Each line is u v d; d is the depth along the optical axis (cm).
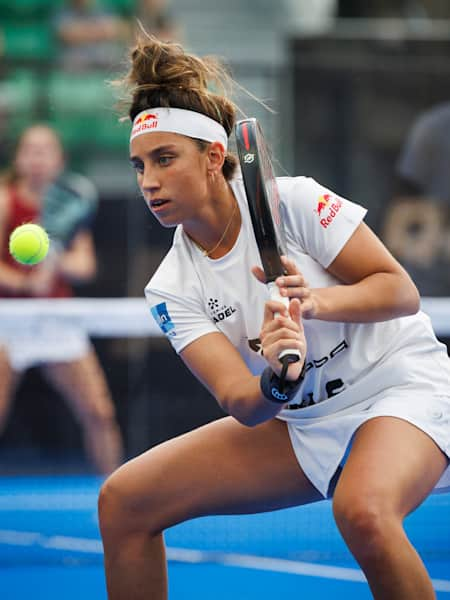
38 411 2270
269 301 803
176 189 886
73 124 2359
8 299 2103
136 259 2303
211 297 939
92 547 1688
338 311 870
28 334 2050
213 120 905
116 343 2264
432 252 2356
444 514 1872
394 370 927
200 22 3556
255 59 3222
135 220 2303
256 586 1445
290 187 938
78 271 2169
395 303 895
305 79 2375
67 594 1405
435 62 2373
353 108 2383
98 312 2042
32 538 1748
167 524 955
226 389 877
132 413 2273
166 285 945
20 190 2106
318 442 939
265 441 962
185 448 966
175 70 892
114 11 2817
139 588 955
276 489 962
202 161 895
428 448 870
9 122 2341
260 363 974
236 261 928
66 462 2275
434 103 2378
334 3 3247
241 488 956
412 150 2370
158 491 948
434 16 2959
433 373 933
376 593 810
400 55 2378
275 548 1678
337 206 916
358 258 905
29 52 2770
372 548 800
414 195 2375
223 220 924
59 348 2066
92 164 2355
